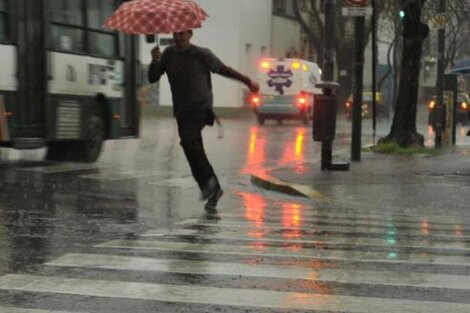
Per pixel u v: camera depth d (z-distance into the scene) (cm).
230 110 8500
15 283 1070
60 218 1647
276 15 9444
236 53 8400
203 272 1151
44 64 2517
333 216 1812
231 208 1906
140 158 3259
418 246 1408
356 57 3028
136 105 3100
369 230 1599
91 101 2800
